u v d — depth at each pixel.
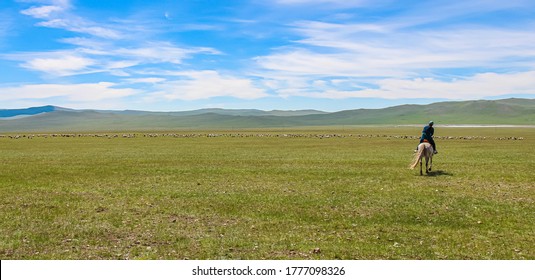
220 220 17.67
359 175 30.44
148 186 26.06
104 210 19.61
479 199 21.77
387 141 77.75
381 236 15.38
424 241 14.80
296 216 18.25
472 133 129.88
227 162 39.56
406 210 19.33
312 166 35.94
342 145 65.81
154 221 17.47
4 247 14.11
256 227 16.55
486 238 15.16
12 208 19.89
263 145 66.25
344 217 18.08
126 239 15.01
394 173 31.34
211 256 13.30
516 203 20.80
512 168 34.19
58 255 13.39
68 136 103.25
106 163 39.06
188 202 21.17
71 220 17.59
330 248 13.99
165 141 79.69
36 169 34.47
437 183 26.77
